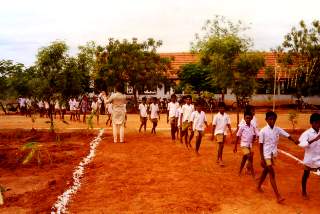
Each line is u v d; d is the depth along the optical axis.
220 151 11.38
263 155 8.32
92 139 16.61
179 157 12.44
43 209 7.61
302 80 20.33
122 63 30.52
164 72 35.81
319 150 8.07
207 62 17.62
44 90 16.73
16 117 28.47
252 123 10.00
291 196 8.45
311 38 19.53
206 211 7.46
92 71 30.42
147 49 31.92
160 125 22.28
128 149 14.01
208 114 29.72
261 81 34.50
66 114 31.08
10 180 10.00
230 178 9.87
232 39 16.75
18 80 15.66
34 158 12.55
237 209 7.58
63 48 16.69
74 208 7.67
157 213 7.35
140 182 9.48
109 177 10.01
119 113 15.42
